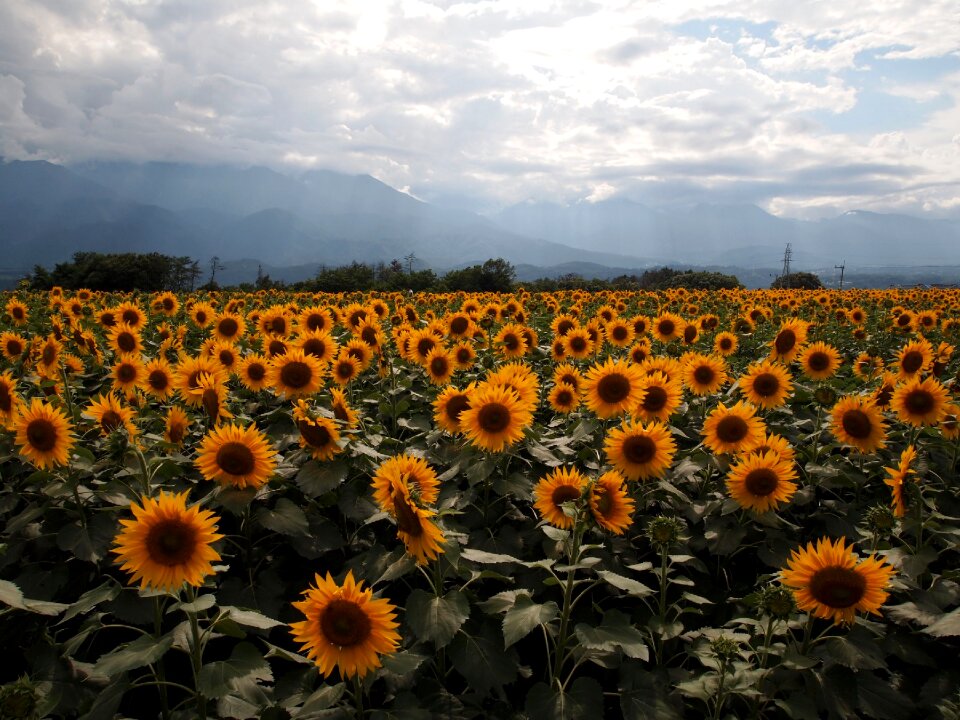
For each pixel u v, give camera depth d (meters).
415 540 4.70
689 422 9.69
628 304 29.70
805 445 8.25
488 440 6.64
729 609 6.11
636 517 7.00
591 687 4.69
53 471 6.31
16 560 6.01
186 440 8.20
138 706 5.26
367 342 11.55
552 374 13.41
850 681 4.83
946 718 4.50
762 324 21.95
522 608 4.80
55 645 4.93
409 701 4.52
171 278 93.19
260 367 9.49
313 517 6.38
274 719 4.57
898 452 8.69
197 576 4.19
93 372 12.14
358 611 4.01
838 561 4.64
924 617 5.25
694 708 5.03
